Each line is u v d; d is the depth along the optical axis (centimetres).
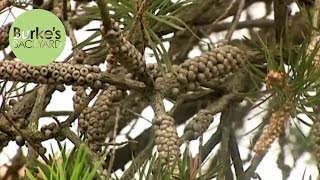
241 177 84
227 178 95
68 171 74
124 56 80
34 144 82
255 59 93
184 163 77
